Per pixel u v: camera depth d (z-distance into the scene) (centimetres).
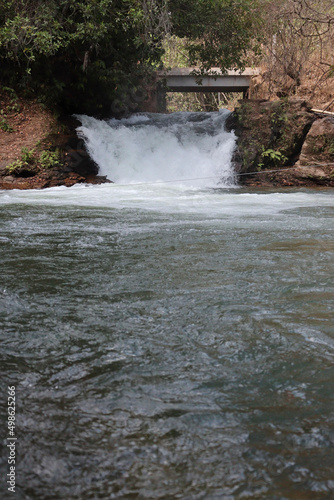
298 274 461
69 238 642
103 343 301
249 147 1775
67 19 1591
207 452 195
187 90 2697
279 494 172
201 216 852
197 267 487
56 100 1772
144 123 2014
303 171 1723
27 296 393
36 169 1495
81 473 183
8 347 294
